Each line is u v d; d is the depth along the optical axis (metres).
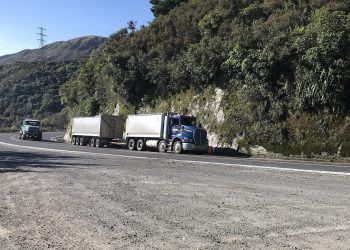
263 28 35.00
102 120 46.03
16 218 8.96
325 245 7.11
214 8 46.31
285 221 8.72
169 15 54.69
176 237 7.53
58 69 146.62
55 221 8.71
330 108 29.09
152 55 50.50
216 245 7.06
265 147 31.80
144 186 13.45
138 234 7.72
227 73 37.75
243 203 10.60
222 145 35.22
